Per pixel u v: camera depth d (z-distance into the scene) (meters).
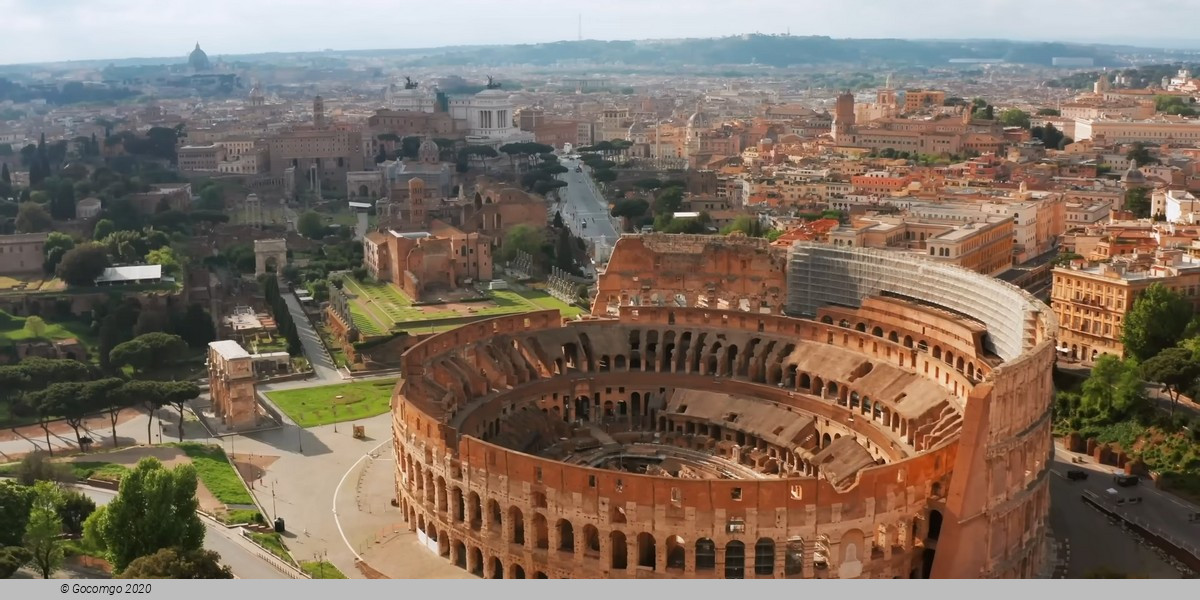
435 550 197.25
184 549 174.00
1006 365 175.88
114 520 176.50
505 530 180.75
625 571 170.62
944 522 168.12
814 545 164.88
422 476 199.88
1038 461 186.50
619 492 168.38
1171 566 190.38
